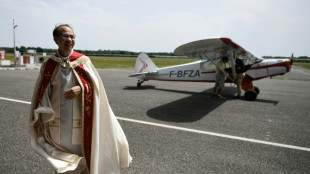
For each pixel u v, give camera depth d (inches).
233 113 200.7
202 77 346.9
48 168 93.1
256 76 293.7
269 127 160.7
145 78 381.4
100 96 65.0
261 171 96.4
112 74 590.6
